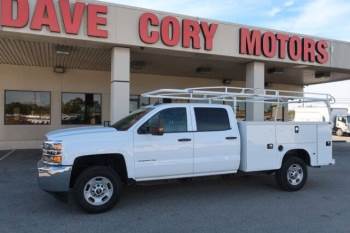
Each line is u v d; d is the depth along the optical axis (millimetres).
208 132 8094
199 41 13664
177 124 7863
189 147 7863
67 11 11602
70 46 13648
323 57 16281
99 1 12125
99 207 7004
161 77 22281
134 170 7375
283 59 15383
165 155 7637
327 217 6793
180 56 15172
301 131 9211
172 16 13219
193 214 6961
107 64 18359
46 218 6699
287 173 8961
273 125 8805
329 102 10227
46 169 6855
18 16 10969
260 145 8617
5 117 18562
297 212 7129
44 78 19297
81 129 7418
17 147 18719
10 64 18516
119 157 7305
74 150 6906
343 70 18125
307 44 15867
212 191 8914
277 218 6715
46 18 11305
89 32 11945
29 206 7500
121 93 12922
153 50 13461
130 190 8922
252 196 8445
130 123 7691
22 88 18828
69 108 19906
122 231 5996
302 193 8828
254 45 14734
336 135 35344
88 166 7273
